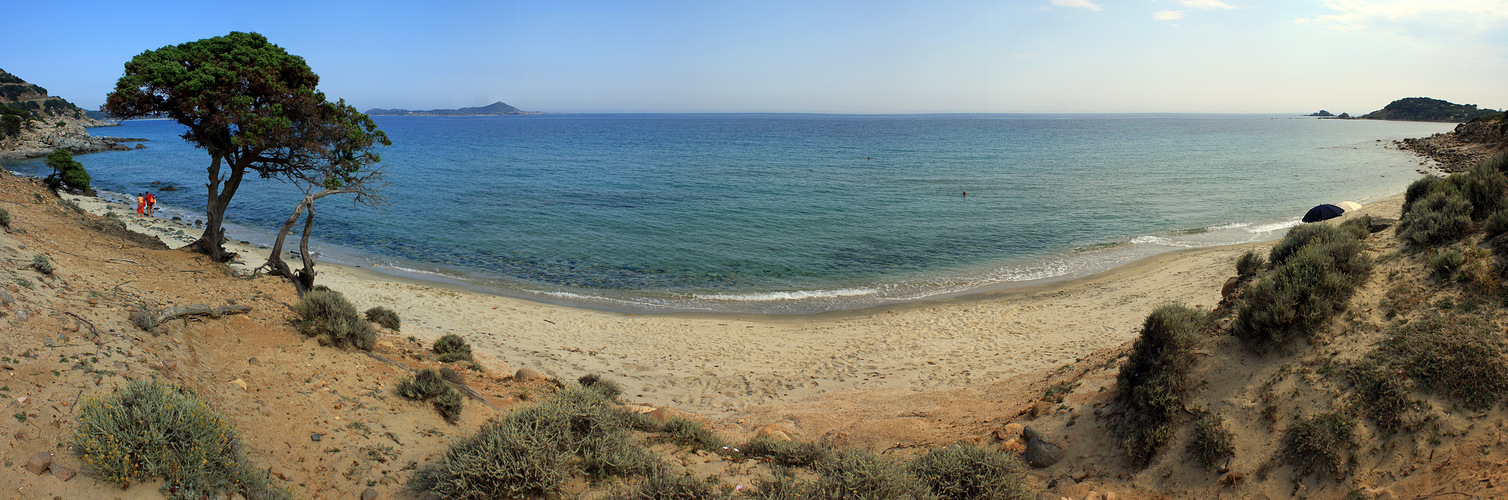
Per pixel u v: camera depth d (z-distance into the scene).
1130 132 185.75
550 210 41.09
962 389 12.84
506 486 6.25
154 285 11.02
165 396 5.95
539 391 11.53
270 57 14.05
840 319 20.25
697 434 9.26
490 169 68.56
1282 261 10.52
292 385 8.19
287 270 14.60
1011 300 21.70
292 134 14.02
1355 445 6.73
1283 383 7.66
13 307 7.09
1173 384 8.20
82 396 5.96
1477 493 5.80
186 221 34.69
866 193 49.81
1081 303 20.19
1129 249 30.03
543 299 22.34
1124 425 8.45
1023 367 14.02
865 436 10.47
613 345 17.17
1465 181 10.88
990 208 42.53
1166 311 9.02
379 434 7.63
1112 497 7.55
